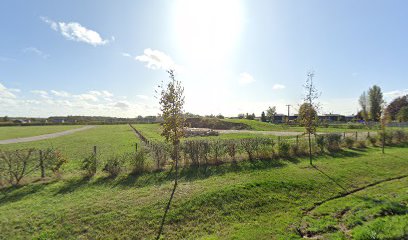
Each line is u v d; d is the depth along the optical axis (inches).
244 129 2201.0
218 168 556.4
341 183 471.2
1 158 449.1
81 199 376.5
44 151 509.7
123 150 935.7
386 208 352.2
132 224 305.0
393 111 3016.7
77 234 285.4
